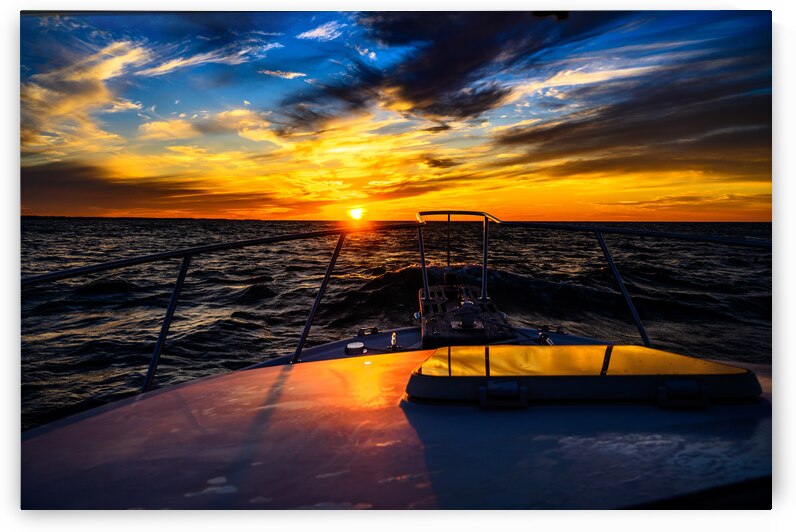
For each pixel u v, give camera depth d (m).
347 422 1.23
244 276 16.39
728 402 1.19
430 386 1.28
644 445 1.01
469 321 3.21
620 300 11.36
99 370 6.96
